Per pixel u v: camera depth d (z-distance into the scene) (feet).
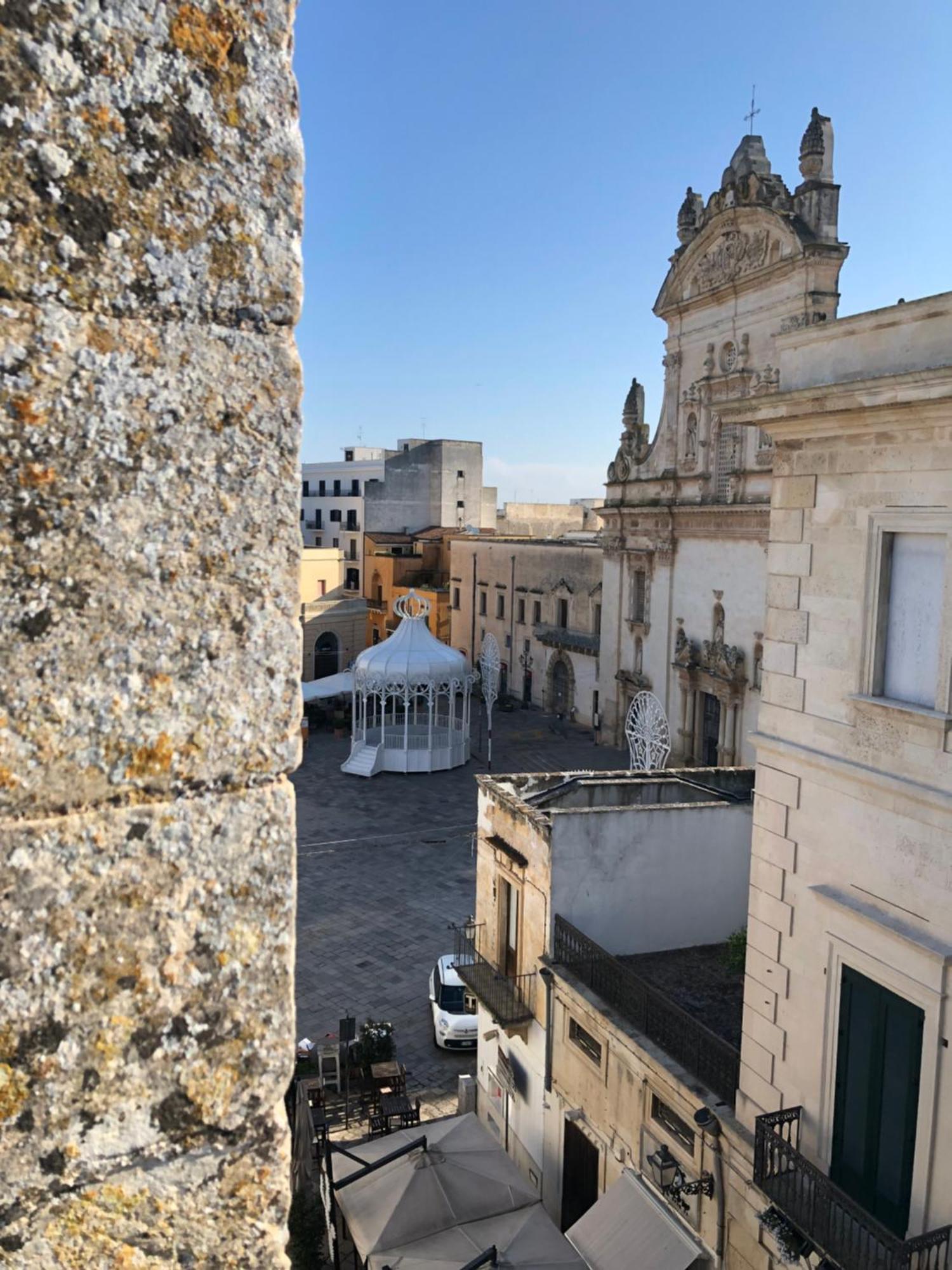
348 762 136.05
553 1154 46.21
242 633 7.21
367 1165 43.32
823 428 28.07
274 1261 7.53
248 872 7.31
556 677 168.35
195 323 6.91
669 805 47.55
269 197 7.11
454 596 201.57
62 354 6.46
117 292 6.62
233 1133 7.33
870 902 27.32
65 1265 6.81
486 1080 54.13
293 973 7.59
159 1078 7.04
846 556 27.99
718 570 116.26
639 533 132.05
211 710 7.11
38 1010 6.61
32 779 6.54
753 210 105.50
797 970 30.09
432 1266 37.55
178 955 7.06
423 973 75.87
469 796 124.57
